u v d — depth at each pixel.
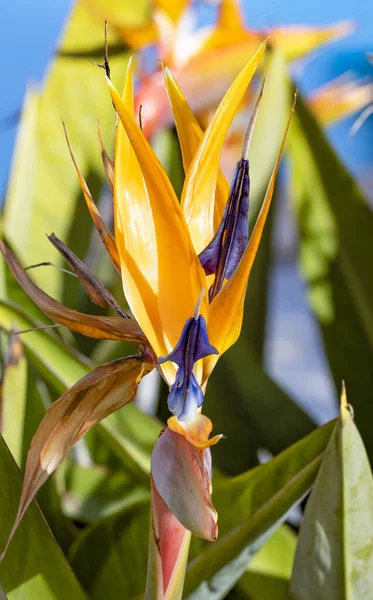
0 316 0.66
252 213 0.81
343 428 0.50
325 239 0.86
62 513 0.69
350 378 0.87
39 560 0.54
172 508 0.45
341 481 0.51
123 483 0.77
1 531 0.54
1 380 0.64
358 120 0.80
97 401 0.48
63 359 0.67
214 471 0.69
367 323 0.86
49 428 0.48
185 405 0.46
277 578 0.64
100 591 0.62
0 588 0.53
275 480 0.56
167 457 0.46
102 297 0.50
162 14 0.86
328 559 0.52
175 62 0.87
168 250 0.46
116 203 0.46
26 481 0.47
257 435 0.83
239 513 0.56
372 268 0.84
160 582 0.48
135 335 0.48
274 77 0.81
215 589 0.55
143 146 0.45
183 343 0.45
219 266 0.48
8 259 0.48
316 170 0.84
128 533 0.63
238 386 0.82
